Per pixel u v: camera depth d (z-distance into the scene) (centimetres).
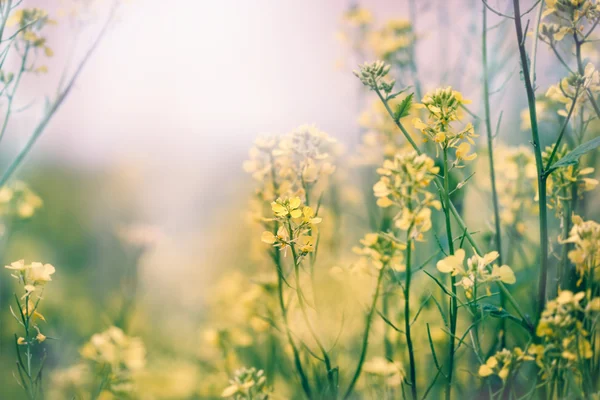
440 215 100
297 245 84
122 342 98
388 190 79
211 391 104
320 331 95
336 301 100
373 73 83
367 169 105
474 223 109
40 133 93
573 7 81
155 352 138
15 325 128
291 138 88
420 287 102
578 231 80
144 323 151
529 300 96
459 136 81
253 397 86
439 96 81
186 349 140
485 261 80
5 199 104
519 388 94
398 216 79
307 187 89
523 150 97
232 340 104
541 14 82
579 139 87
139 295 153
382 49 104
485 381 90
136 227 132
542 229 81
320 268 103
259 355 108
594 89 81
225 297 111
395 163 79
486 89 89
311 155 88
